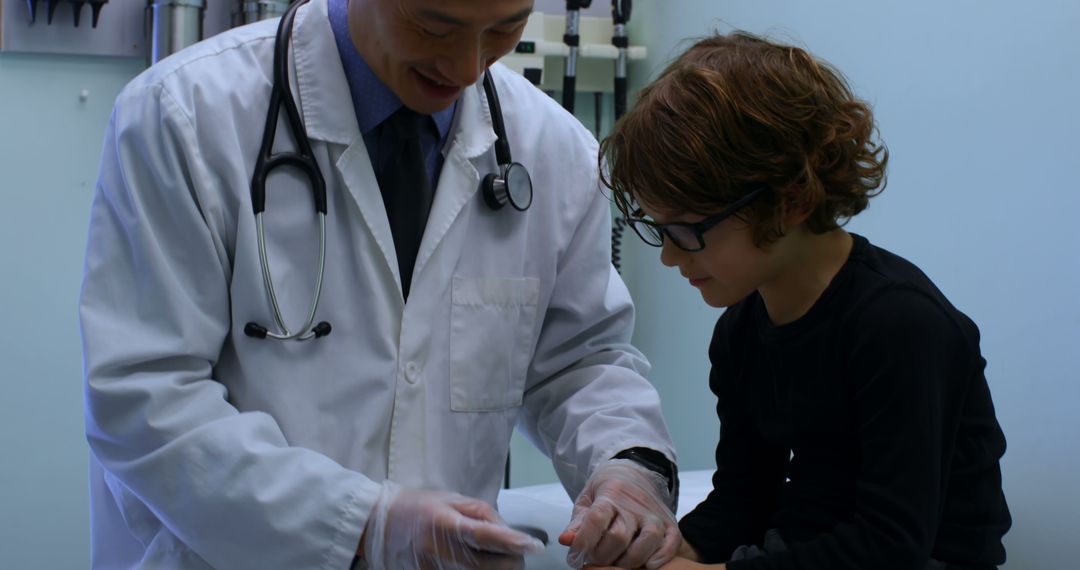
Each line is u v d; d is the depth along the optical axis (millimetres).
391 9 990
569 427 1281
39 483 2092
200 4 2016
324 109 1129
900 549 879
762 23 2051
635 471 1151
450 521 968
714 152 938
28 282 2062
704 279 994
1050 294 1415
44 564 2105
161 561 1088
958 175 1581
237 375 1124
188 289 1074
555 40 2346
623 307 1354
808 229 977
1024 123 1453
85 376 1057
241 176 1086
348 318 1133
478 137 1221
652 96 997
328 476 1024
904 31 1687
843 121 982
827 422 997
